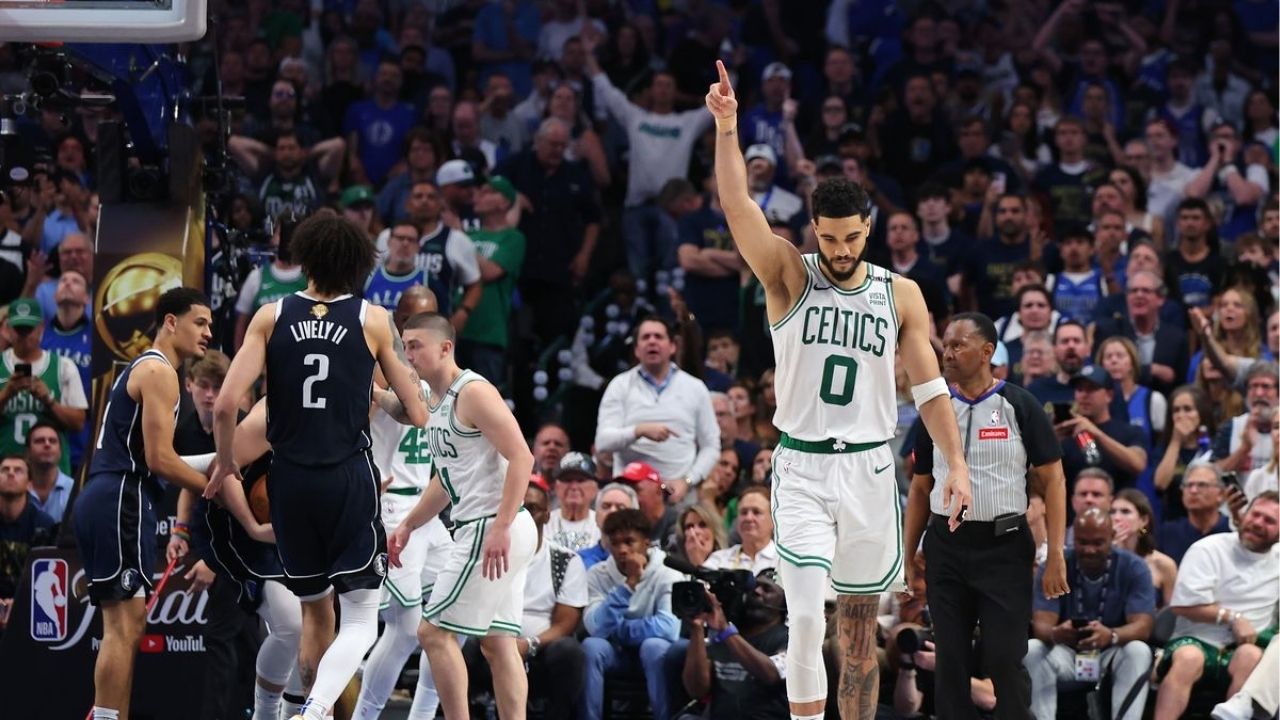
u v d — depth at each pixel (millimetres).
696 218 15336
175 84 10781
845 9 19469
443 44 19203
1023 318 13250
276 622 8938
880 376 7590
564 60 17922
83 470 10305
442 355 8492
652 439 12195
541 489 10977
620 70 18141
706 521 11203
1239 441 12430
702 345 13688
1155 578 11234
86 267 14336
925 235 15234
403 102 17594
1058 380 12688
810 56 19359
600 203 16500
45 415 13141
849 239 7469
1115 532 11023
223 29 18188
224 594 9781
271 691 9055
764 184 15750
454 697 8484
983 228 15805
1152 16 19875
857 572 7629
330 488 7945
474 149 16391
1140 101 18297
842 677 7879
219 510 8938
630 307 15172
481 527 8453
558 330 15680
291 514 7973
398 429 9500
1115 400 12594
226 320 13133
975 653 10148
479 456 8484
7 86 13773
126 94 10055
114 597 8797
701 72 18000
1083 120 17531
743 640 10148
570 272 15781
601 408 12688
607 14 19141
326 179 16688
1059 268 15188
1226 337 13789
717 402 13062
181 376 10047
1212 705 10609
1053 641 10430
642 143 16719
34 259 14711
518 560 8625
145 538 8922
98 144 10547
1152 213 16484
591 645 10672
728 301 15242
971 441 9258
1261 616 10695
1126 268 14797
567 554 10984
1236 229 16828
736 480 12648
